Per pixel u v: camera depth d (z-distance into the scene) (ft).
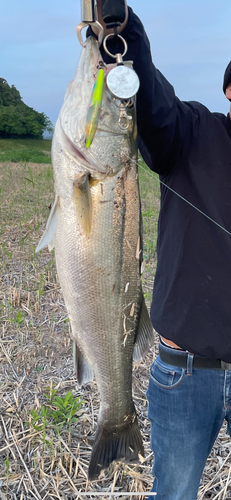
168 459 6.04
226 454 9.04
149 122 5.36
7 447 8.86
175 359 5.96
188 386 5.86
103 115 5.21
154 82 5.18
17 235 22.58
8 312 14.48
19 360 11.98
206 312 5.64
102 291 5.76
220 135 5.91
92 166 5.29
